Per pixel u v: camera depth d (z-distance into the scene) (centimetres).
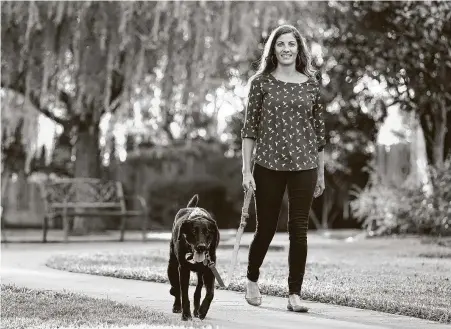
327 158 2373
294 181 657
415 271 953
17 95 1891
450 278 869
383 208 1772
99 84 1759
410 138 1952
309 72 687
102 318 575
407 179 1825
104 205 1758
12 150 2231
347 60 1698
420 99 1609
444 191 1622
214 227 589
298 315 625
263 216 669
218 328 553
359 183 2497
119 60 1819
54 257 1157
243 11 1709
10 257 1227
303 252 653
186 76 1794
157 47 1783
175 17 1688
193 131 2423
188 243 582
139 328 534
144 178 2558
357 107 1917
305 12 1744
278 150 658
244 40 1725
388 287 769
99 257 1162
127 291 764
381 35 1592
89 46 1744
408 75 1576
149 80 1878
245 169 668
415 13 1530
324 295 705
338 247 1505
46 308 623
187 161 2595
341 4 1700
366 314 630
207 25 1719
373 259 1175
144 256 1183
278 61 673
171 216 2562
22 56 1756
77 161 2058
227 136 2631
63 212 1727
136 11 1702
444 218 1599
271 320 598
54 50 1744
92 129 1986
